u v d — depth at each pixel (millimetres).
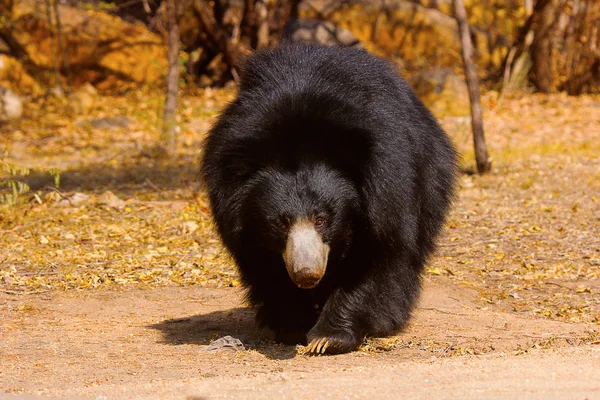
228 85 35438
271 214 7523
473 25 38844
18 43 33625
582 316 10148
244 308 10578
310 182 7504
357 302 8234
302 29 35000
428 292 11297
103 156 23828
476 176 20234
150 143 25375
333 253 7973
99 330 9492
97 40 34500
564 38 37438
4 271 12391
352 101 7672
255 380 6691
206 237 14703
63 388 7008
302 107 7559
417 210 8336
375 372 6832
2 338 9117
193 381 6812
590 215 16484
